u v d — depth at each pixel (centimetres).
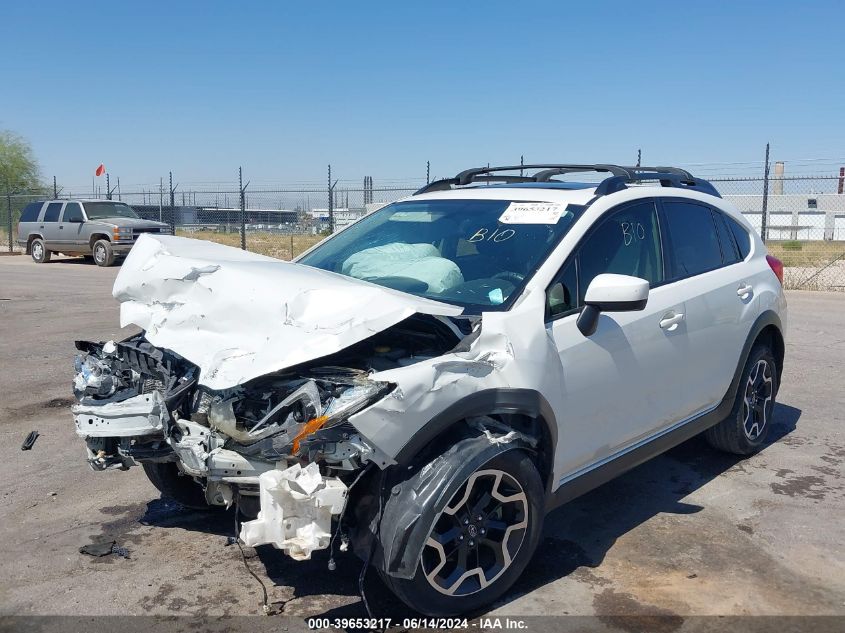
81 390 377
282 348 315
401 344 365
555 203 431
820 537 419
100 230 2250
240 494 331
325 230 2367
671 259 463
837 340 980
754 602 352
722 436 529
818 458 545
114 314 1223
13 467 527
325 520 302
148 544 412
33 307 1305
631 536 422
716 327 479
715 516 448
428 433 314
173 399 341
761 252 561
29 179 4425
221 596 358
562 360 367
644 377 420
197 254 393
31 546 410
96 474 515
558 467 374
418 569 318
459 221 448
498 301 374
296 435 298
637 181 479
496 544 345
